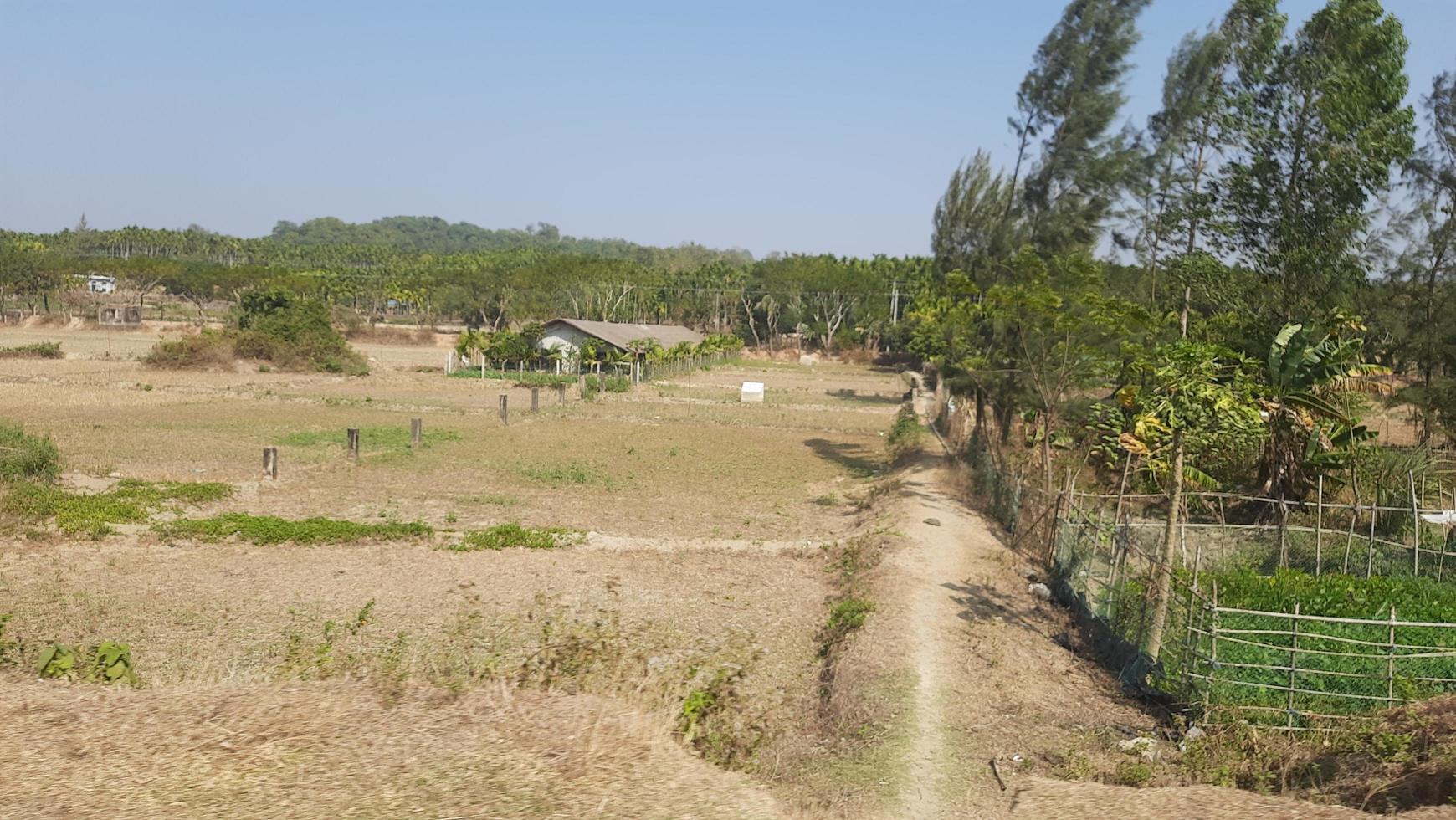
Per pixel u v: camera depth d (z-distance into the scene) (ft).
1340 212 96.68
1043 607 59.21
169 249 533.96
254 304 242.78
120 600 54.65
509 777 27.91
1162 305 109.29
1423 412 106.22
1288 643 49.03
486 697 34.12
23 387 159.63
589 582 62.75
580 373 213.05
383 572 62.64
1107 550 63.21
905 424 135.54
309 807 25.53
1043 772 35.53
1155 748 38.29
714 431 146.72
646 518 83.35
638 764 29.89
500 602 57.31
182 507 76.89
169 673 42.78
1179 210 107.34
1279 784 34.30
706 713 38.29
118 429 120.26
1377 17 95.91
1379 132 95.09
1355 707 41.52
